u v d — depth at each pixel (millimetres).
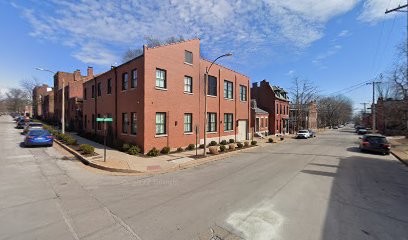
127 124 17562
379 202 6910
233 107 25781
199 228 5039
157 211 5988
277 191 7824
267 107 39594
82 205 6383
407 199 7230
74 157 13938
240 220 5473
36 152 15461
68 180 9062
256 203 6633
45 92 66938
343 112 108938
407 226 5289
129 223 5266
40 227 5039
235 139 26016
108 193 7504
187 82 19000
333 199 7094
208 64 21344
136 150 14844
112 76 19828
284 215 5797
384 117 40312
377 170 11805
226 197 7164
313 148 21672
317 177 9922
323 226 5207
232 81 25594
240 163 13422
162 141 16328
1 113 112125
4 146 18000
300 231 4949
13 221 5324
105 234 4738
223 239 4582
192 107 19266
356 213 6012
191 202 6691
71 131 32125
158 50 16094
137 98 15938
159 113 16391
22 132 29328
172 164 12359
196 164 13078
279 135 40406
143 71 15211
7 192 7438
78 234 4734
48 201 6672
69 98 36000
